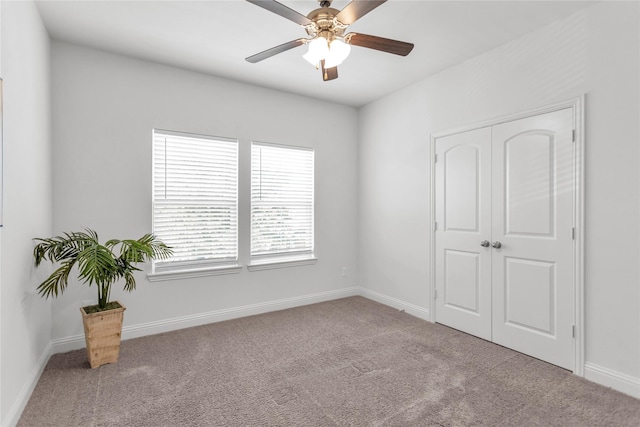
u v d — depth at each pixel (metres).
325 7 2.07
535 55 2.57
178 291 3.28
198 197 3.40
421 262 3.60
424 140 3.55
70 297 2.78
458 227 3.21
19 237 1.91
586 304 2.30
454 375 2.36
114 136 2.96
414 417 1.89
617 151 2.15
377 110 4.19
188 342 2.95
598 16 2.22
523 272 2.69
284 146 3.93
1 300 1.65
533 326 2.62
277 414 1.92
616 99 2.15
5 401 1.70
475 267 3.06
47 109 2.57
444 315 3.36
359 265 4.52
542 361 2.56
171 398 2.08
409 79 3.56
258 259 3.78
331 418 1.88
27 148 2.05
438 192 3.41
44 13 2.35
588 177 2.29
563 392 2.13
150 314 3.14
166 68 3.21
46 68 2.55
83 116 2.83
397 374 2.38
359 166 4.51
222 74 3.42
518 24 2.48
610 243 2.19
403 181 3.82
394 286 3.97
